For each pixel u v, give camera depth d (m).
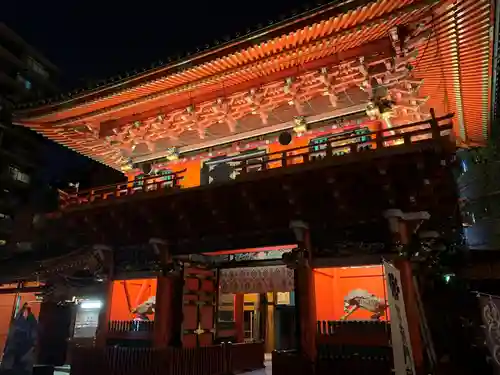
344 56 13.05
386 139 10.84
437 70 12.89
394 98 13.41
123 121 17.36
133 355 13.63
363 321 11.01
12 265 17.33
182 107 16.09
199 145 17.23
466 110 15.45
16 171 45.94
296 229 11.81
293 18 11.56
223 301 16.97
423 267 11.36
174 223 14.27
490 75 12.65
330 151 11.50
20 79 48.31
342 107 14.23
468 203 23.36
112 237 15.66
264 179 11.97
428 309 11.62
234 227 13.34
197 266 15.09
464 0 9.90
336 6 10.96
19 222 18.67
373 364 10.25
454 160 10.12
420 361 9.59
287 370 11.06
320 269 13.24
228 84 14.88
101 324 15.05
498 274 12.95
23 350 15.11
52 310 17.75
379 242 11.07
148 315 16.59
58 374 15.88
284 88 14.05
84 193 16.72
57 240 17.38
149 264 14.91
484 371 10.90
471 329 11.49
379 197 11.12
